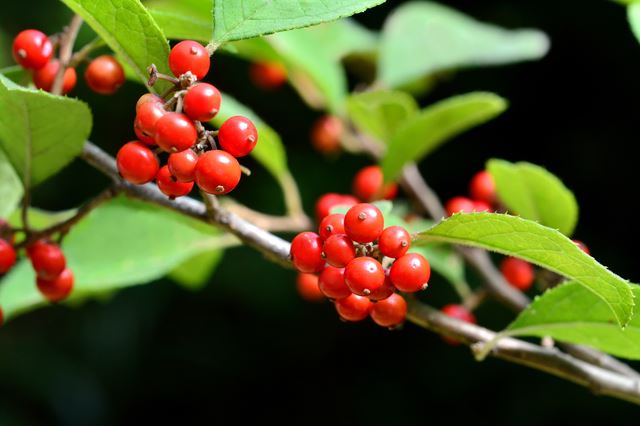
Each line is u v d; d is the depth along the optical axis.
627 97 1.00
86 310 1.08
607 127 1.01
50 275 0.37
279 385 1.09
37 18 1.02
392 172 0.44
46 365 1.05
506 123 1.03
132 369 1.07
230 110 0.42
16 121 0.36
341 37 0.56
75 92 1.01
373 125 0.49
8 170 0.40
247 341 1.09
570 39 1.01
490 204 0.45
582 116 1.01
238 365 1.09
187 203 0.36
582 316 0.36
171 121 0.32
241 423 1.09
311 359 1.09
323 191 1.01
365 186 0.46
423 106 1.02
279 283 1.07
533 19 1.01
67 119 0.35
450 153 1.03
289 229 0.45
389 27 0.55
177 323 1.09
